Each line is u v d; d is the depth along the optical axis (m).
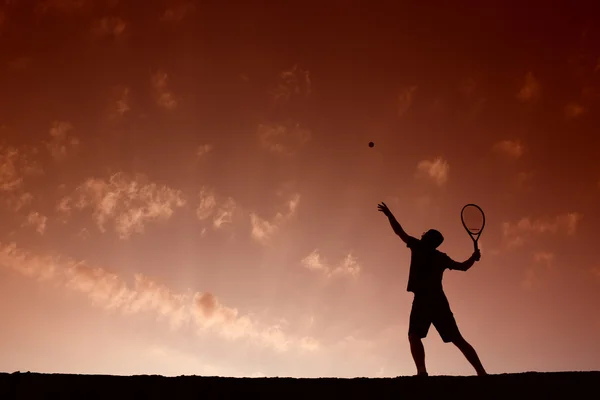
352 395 6.96
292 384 7.14
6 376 7.05
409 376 7.49
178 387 7.02
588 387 7.04
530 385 7.11
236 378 7.26
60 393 6.83
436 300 9.41
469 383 7.18
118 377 7.16
